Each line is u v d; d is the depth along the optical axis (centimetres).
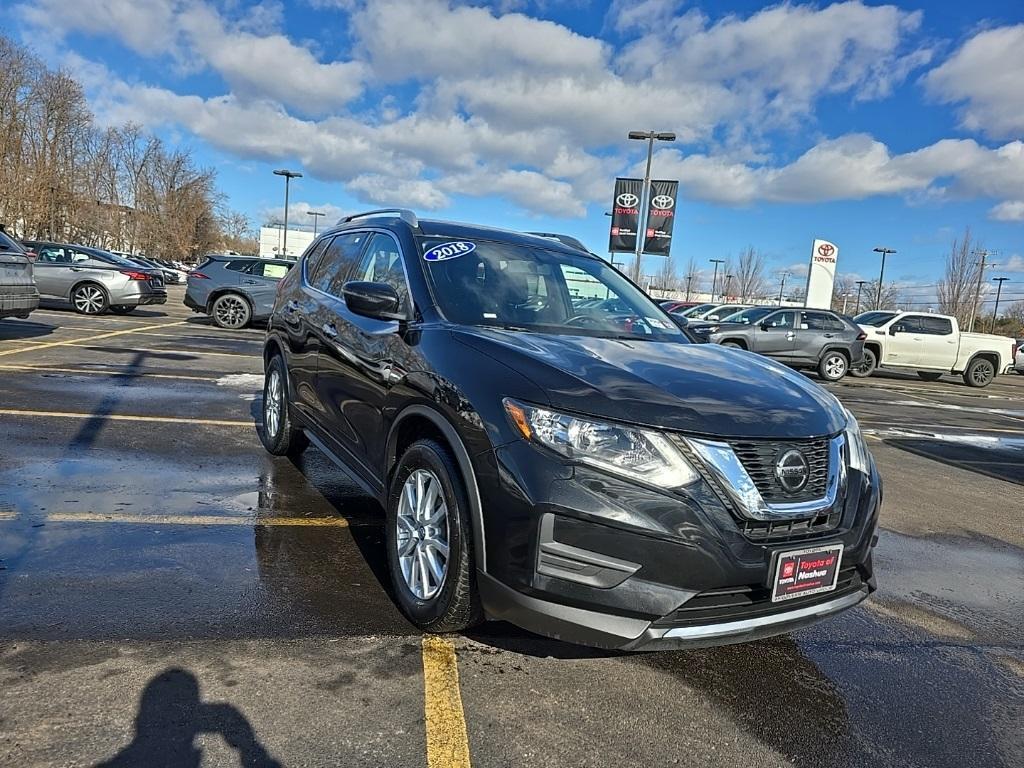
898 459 764
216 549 352
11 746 198
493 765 211
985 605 375
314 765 203
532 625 238
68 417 593
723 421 245
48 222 5575
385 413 324
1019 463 801
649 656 285
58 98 5672
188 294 1584
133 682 234
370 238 432
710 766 221
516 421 246
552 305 371
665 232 2906
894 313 1911
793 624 251
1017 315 6819
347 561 351
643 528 229
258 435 595
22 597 285
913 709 265
